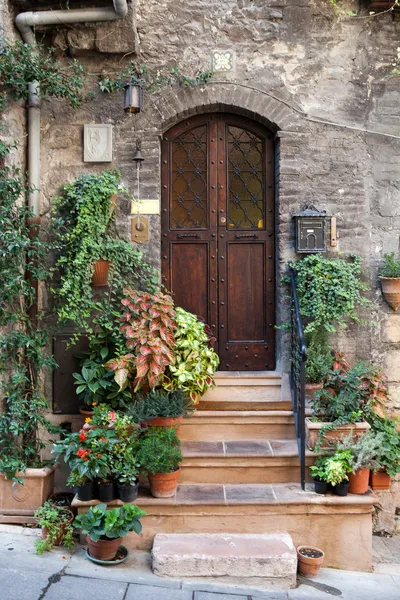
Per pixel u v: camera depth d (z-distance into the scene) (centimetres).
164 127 498
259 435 466
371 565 399
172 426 424
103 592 332
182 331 446
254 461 431
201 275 511
